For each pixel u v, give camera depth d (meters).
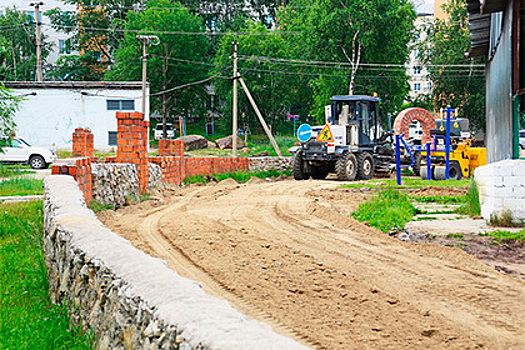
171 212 13.07
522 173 10.02
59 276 6.29
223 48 62.41
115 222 11.52
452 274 7.12
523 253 8.32
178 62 62.81
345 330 5.07
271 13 79.75
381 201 12.10
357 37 48.25
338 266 7.49
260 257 8.09
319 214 12.13
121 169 14.10
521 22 12.25
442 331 5.00
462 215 11.71
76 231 5.73
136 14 63.53
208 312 3.01
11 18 70.81
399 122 25.27
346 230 10.33
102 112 46.62
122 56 61.69
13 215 12.02
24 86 45.47
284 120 70.50
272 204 14.19
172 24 62.16
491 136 16.16
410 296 6.12
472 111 54.12
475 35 16.44
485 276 7.01
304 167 25.31
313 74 53.78
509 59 11.83
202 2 77.94
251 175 28.55
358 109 24.62
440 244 8.86
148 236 9.98
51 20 71.56
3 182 20.39
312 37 50.00
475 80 54.47
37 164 31.56
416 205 13.84
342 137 24.02
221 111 72.31
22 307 6.30
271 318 5.44
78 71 68.81
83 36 70.62
